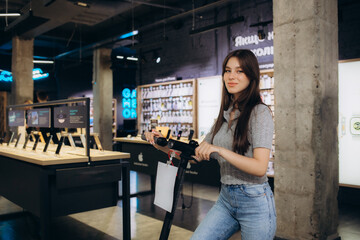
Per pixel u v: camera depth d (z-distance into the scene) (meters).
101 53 11.63
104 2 6.68
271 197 1.43
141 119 8.94
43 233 2.86
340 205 5.04
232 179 1.43
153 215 4.42
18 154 3.46
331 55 3.39
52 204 2.95
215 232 1.48
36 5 6.53
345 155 5.04
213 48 7.48
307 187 3.22
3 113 9.81
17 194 3.57
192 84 7.66
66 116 3.40
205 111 7.29
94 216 4.43
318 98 3.18
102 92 11.64
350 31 5.20
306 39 3.23
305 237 3.24
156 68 9.05
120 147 6.15
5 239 3.60
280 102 3.44
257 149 1.33
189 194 5.61
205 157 1.31
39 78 15.10
